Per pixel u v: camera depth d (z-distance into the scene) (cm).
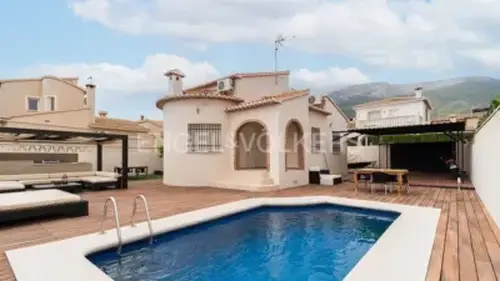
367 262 453
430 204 910
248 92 1689
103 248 547
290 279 488
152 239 630
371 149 2370
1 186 1024
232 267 533
